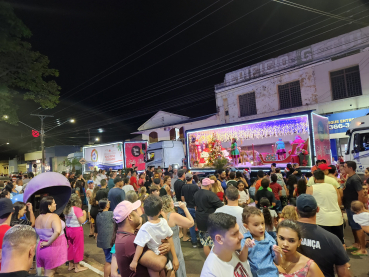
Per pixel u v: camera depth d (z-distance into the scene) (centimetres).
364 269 512
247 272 230
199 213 564
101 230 502
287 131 1470
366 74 1822
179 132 3050
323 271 290
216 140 1823
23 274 198
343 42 1933
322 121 1534
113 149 2369
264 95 2377
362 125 1170
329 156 1570
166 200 444
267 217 361
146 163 2255
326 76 2009
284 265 258
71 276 578
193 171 1933
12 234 212
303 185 563
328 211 448
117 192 711
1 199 417
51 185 500
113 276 431
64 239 491
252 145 1638
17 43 1163
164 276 327
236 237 214
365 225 469
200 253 664
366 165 1127
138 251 295
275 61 2309
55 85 1419
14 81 1302
